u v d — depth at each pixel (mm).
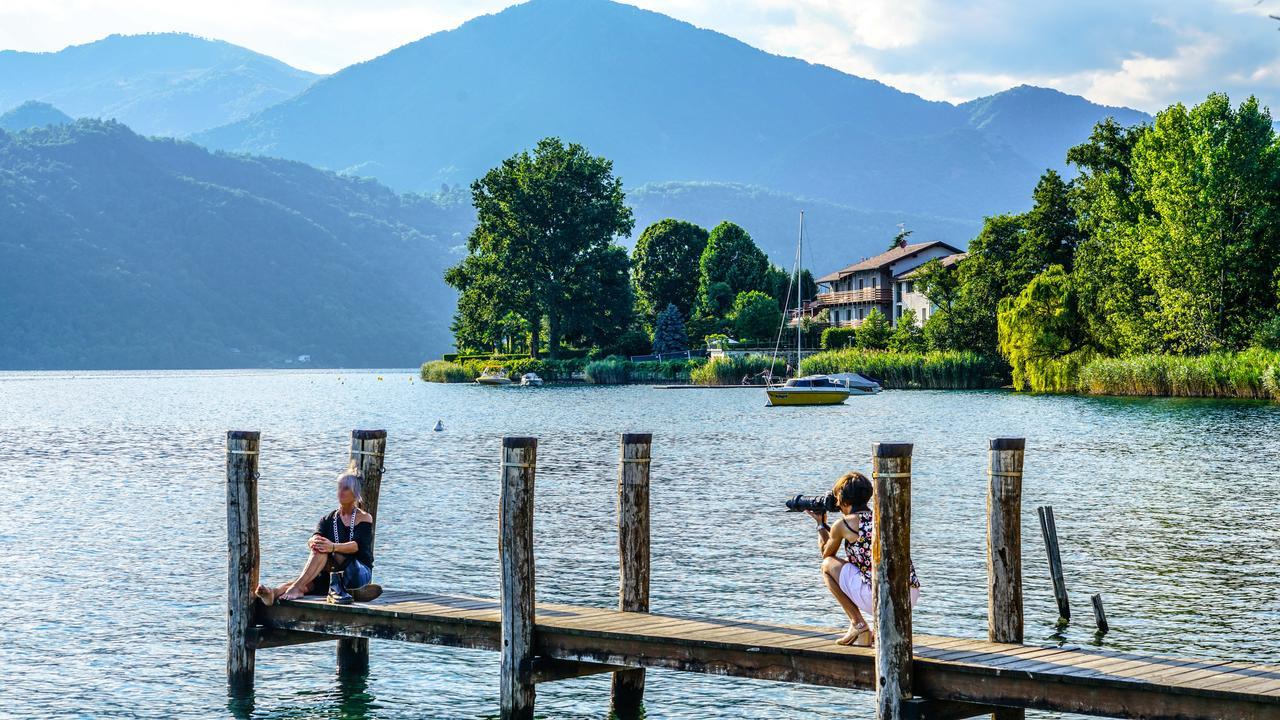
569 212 138625
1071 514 29875
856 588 12469
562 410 82688
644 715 14977
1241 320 83875
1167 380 82750
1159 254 84812
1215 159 82750
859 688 11898
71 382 183250
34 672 16734
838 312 155125
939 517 29469
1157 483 35812
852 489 12773
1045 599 20531
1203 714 10398
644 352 151250
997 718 13391
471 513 31219
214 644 18172
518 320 160625
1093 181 99875
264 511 32125
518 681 13500
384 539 27141
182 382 185125
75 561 24734
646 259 171125
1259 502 31547
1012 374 99312
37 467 45125
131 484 39000
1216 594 20750
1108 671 11227
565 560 24594
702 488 36375
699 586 21703
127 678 16469
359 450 15953
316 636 15508
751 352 131875
